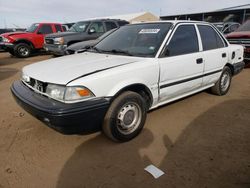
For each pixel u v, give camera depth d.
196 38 3.92
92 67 2.85
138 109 3.09
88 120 2.57
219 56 4.35
